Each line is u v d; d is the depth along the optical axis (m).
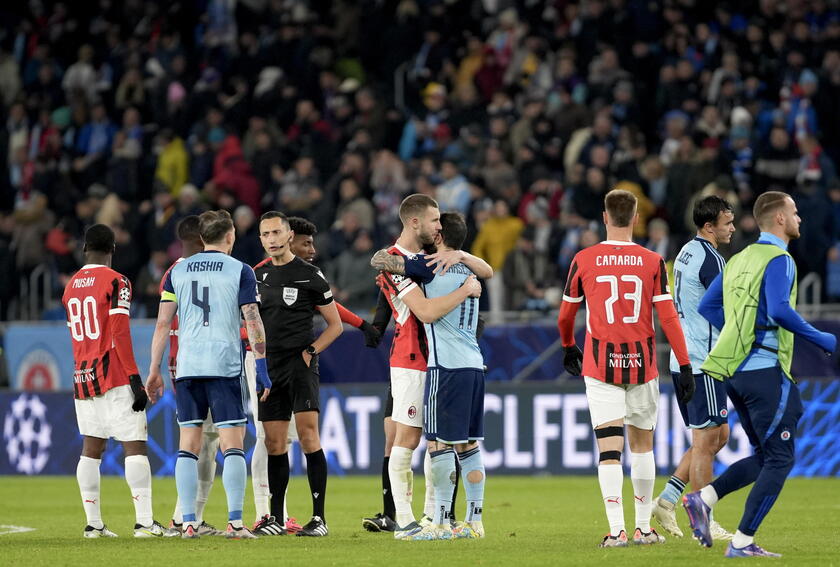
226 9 88.06
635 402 28.78
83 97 85.38
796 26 74.12
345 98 78.50
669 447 54.31
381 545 29.14
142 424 32.38
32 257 71.38
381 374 58.12
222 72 84.75
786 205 27.25
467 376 29.41
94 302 32.03
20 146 83.81
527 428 55.88
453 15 82.94
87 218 75.25
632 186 63.62
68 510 42.72
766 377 26.75
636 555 26.75
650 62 73.81
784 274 26.64
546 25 80.69
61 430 60.25
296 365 32.12
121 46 89.88
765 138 66.94
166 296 31.19
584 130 69.00
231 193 69.50
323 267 65.25
